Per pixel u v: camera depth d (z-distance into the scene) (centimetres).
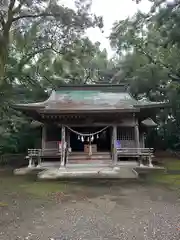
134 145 1480
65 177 1147
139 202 757
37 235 497
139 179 1131
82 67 2766
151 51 2319
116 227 541
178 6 1545
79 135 1432
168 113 2755
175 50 2173
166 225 550
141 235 492
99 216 623
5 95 2061
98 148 1772
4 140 1920
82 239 474
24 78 2514
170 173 1302
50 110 1255
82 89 1759
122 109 1271
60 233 508
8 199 802
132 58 2388
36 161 1560
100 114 1314
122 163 1448
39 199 802
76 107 1324
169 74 2338
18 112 2130
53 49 2345
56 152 1466
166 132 2883
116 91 1745
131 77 2731
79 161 1408
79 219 600
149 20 1797
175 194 855
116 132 1401
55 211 671
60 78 2775
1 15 1845
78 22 1944
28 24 2025
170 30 1691
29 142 2311
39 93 2553
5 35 1862
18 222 580
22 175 1277
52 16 1997
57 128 1529
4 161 1814
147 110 1419
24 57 2383
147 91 2627
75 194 868
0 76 1875
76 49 2269
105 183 1059
